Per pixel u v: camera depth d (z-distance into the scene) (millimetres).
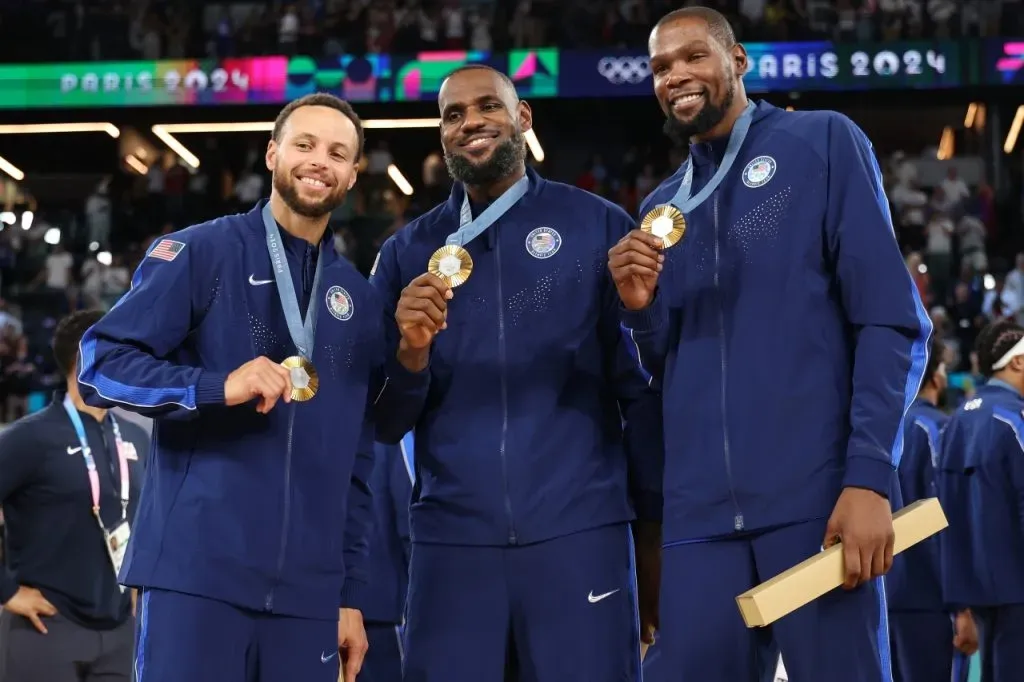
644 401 3338
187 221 20828
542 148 21891
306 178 2994
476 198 3498
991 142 21297
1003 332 5250
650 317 2945
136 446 4629
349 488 3145
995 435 5008
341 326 3072
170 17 20859
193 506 2809
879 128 23234
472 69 3420
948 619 5270
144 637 2771
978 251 17609
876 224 2785
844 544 2594
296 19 20312
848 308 2803
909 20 19156
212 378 2699
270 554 2818
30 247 19562
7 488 4301
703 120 3018
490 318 3330
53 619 4316
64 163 24000
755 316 2850
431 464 3332
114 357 2799
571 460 3254
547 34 19922
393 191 21406
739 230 2918
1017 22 18844
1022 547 4961
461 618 3217
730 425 2822
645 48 19375
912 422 5332
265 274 3012
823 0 19766
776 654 2914
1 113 21031
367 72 19844
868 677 2662
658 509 3402
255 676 2850
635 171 20844
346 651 3178
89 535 4387
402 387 3207
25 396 15617
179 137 22812
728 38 3064
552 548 3199
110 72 20141
